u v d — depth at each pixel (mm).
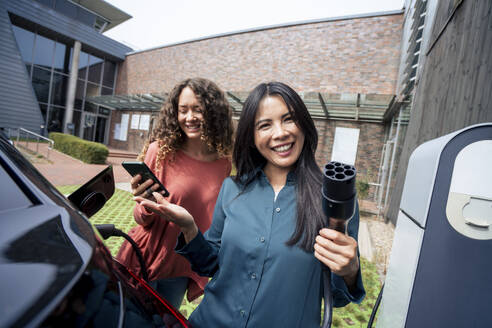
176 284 1446
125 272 895
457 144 809
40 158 9344
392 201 5477
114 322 422
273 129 847
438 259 825
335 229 612
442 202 821
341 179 492
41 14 13570
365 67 8516
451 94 2928
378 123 8648
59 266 370
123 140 16344
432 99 3770
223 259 856
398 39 8102
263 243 792
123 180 7730
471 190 793
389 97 6410
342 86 8836
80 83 16062
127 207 5027
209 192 1484
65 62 15391
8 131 13258
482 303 786
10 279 311
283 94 816
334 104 7836
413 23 5406
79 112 16141
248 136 910
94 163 9648
